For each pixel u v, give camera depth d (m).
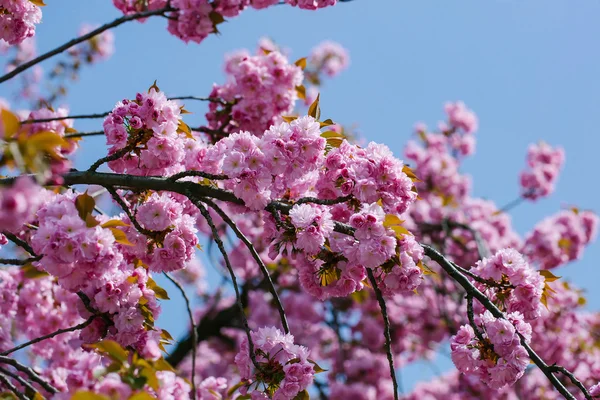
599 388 3.83
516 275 4.17
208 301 13.15
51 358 6.51
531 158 13.73
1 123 2.96
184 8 6.41
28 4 5.38
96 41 11.71
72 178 3.96
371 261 3.81
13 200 2.79
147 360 3.43
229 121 6.96
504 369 3.82
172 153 4.12
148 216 4.04
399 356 13.01
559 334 10.52
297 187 4.28
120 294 4.00
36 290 6.48
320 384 12.05
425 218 12.44
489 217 12.74
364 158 4.05
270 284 3.86
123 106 4.04
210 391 5.24
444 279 11.05
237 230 3.97
